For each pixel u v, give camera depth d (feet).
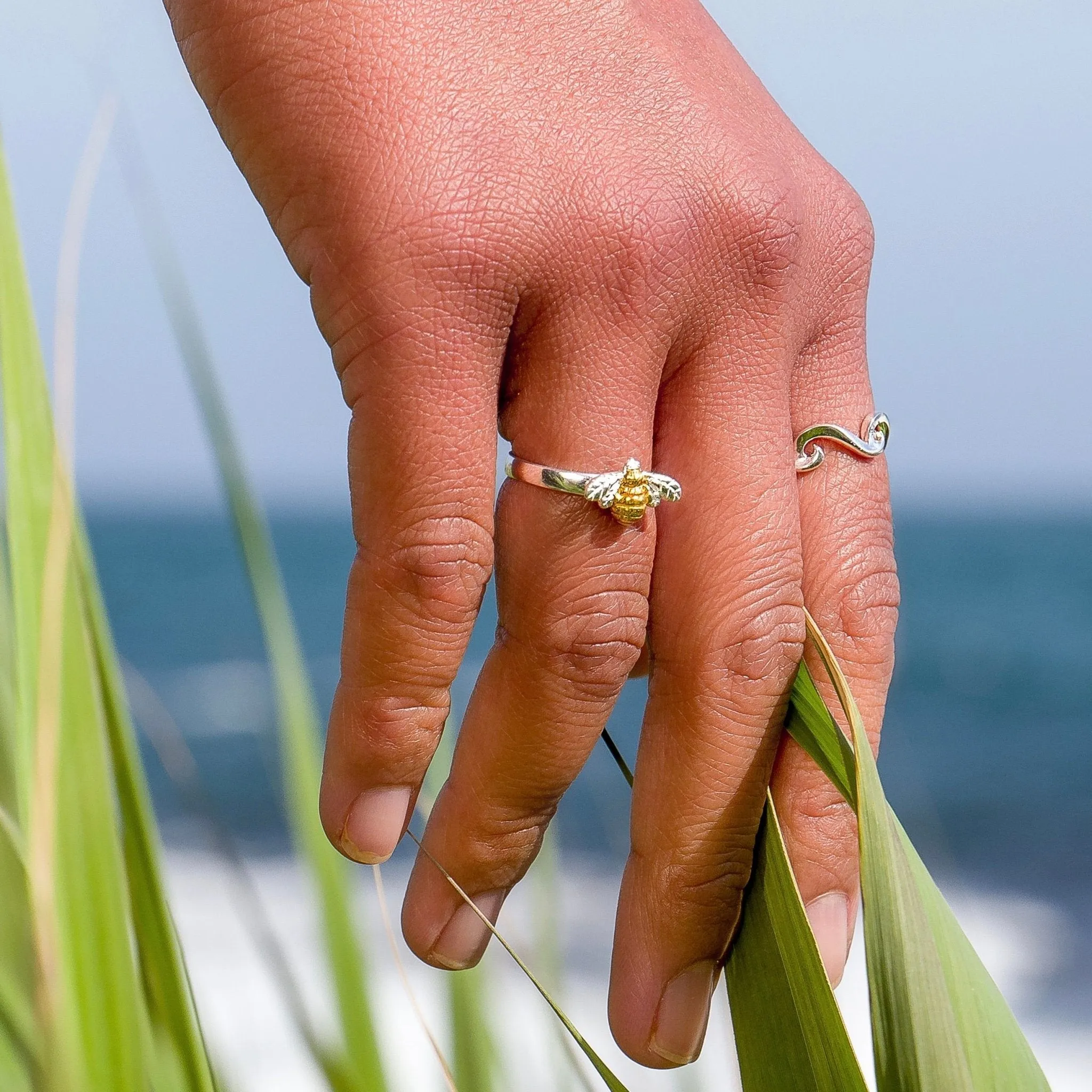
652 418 1.28
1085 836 11.51
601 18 1.28
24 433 1.18
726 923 1.30
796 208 1.29
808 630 1.32
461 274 1.24
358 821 1.28
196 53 1.25
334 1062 1.25
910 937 1.18
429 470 1.24
